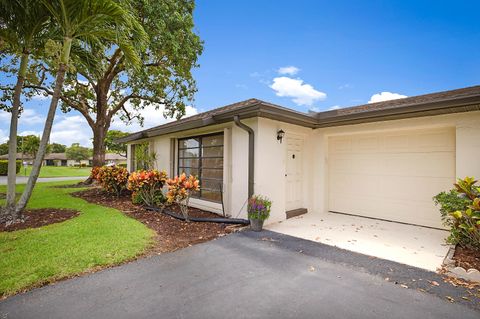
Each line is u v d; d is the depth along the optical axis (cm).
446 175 524
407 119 538
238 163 599
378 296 272
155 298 265
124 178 945
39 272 308
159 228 523
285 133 626
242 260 367
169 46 1053
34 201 816
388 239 466
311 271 332
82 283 293
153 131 829
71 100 1371
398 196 590
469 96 394
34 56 655
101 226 508
